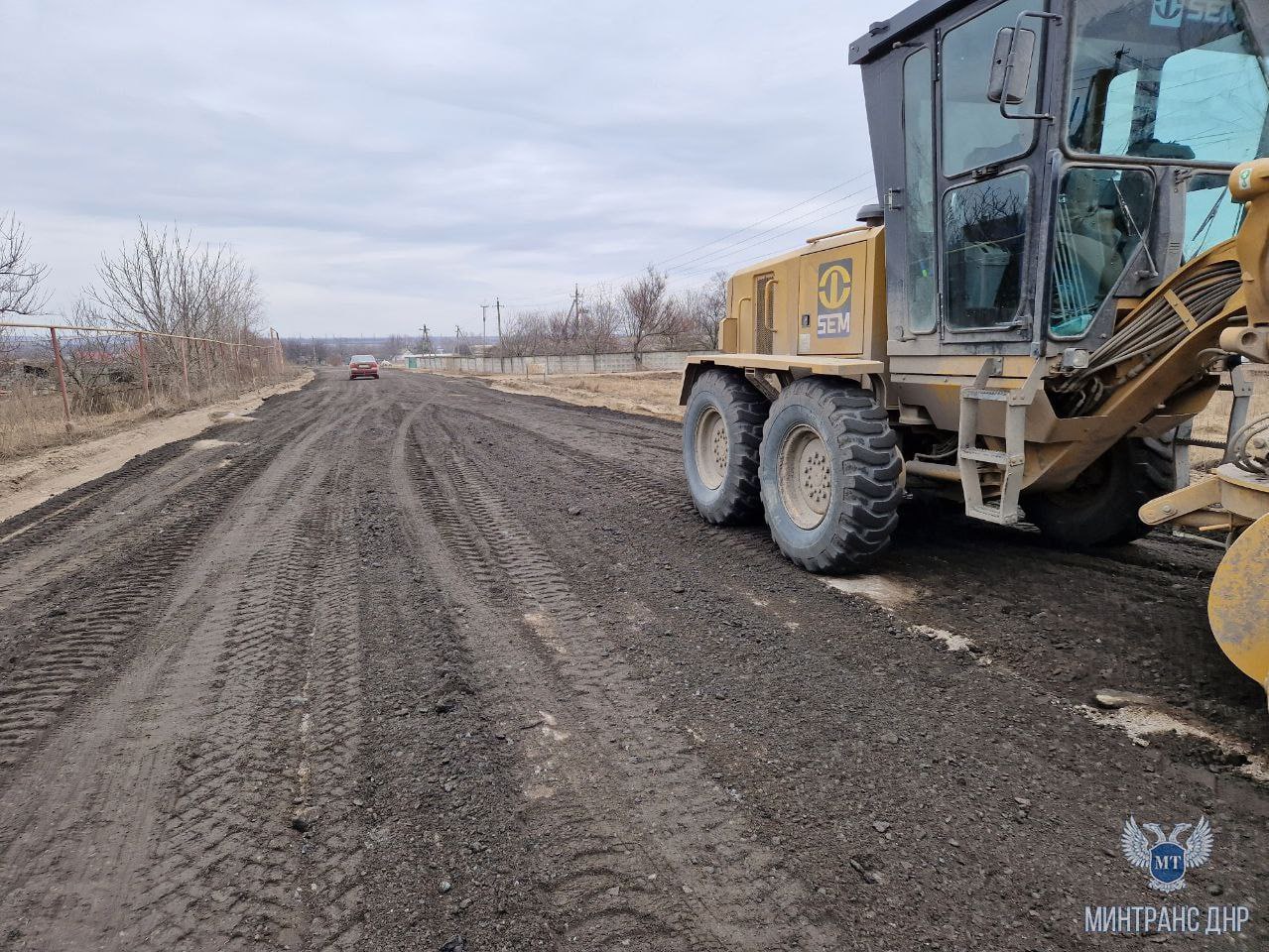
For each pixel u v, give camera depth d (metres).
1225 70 3.70
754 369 5.48
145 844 2.34
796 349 5.75
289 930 1.97
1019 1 3.60
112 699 3.28
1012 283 3.89
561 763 2.72
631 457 9.77
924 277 4.50
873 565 4.81
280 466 9.29
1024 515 5.33
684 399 6.61
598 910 2.01
